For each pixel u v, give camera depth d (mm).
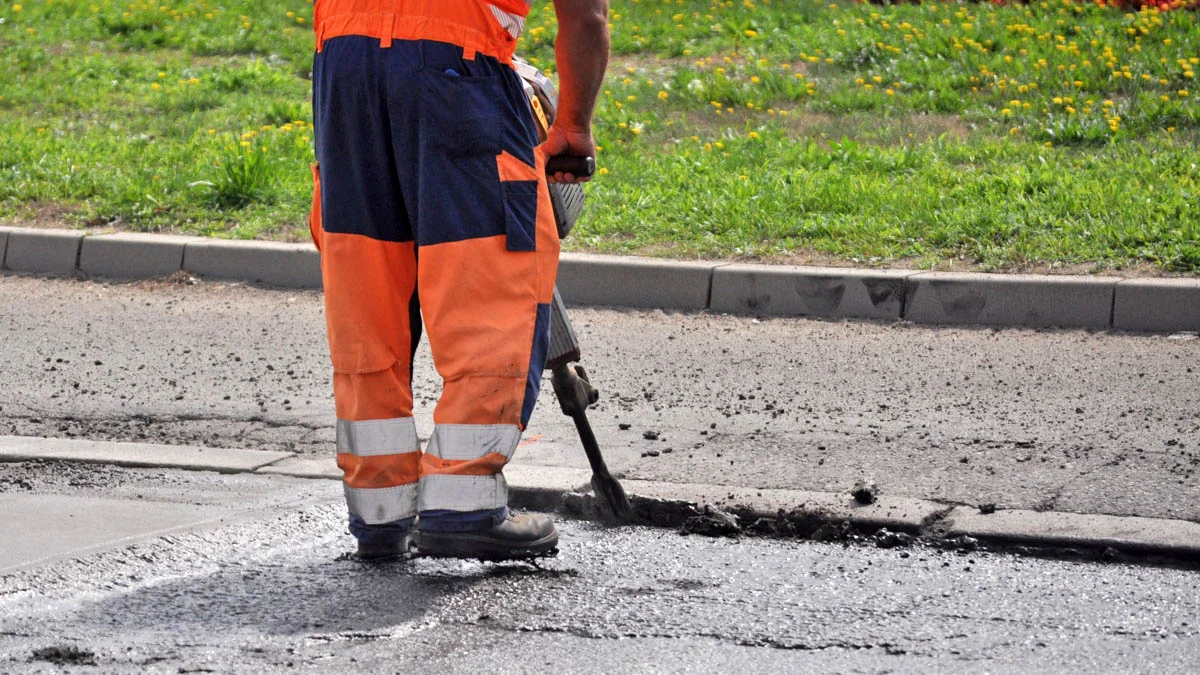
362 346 6746
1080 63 22062
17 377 11242
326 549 7129
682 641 5883
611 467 8617
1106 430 9391
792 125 20578
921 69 23047
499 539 6602
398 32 6418
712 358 11875
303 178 18125
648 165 18453
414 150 6449
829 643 5863
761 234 15320
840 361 11711
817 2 28625
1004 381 10906
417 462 6934
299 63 25984
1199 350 11898
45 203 17406
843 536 7402
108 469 8734
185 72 25234
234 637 5898
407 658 5676
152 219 16688
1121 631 6023
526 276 6500
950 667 5613
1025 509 7621
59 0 30734
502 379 6430
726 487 8078
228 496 8125
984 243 14555
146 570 6781
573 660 5660
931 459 8719
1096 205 15203
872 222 15352
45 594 6441
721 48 26047
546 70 24484
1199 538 7055
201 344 12484
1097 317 12922
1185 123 19250
